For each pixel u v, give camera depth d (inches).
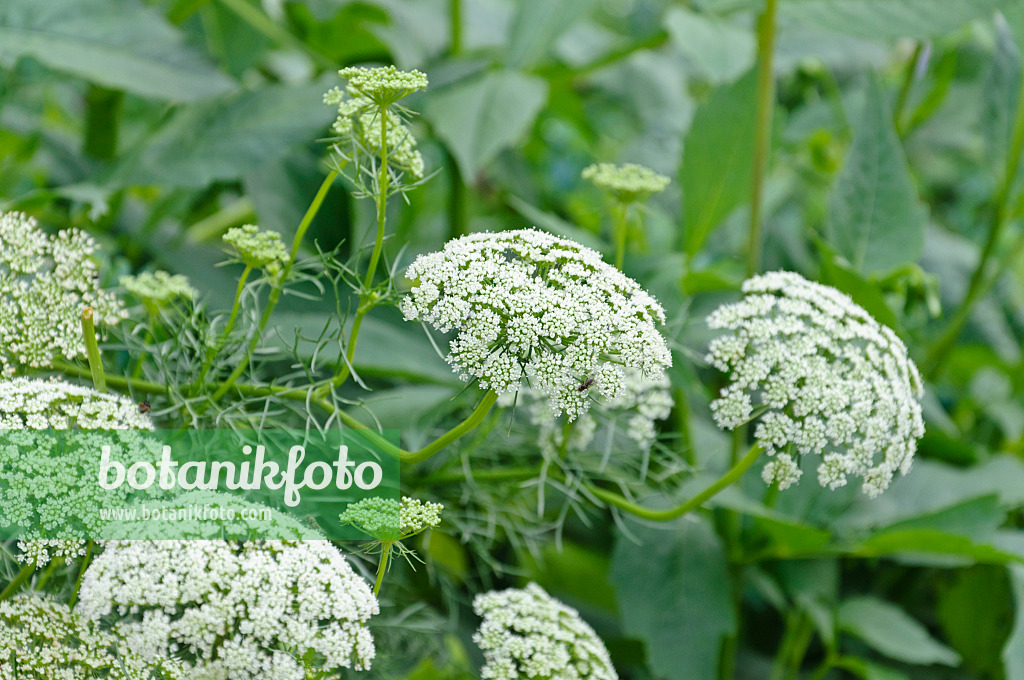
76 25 71.7
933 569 79.4
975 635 76.6
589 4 79.0
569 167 129.7
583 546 79.2
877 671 72.7
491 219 101.1
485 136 74.0
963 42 108.8
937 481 75.2
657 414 68.6
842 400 63.5
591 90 110.4
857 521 72.8
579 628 65.3
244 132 73.1
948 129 106.1
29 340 64.0
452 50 85.4
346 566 62.0
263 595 61.3
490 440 70.7
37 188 77.1
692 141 72.2
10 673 61.6
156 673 61.7
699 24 77.5
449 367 72.8
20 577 62.6
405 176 67.2
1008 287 108.6
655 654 70.3
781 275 65.6
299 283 73.2
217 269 74.0
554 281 62.6
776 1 71.6
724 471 73.7
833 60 102.5
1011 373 94.3
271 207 74.2
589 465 69.8
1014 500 74.2
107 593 61.1
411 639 69.8
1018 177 78.6
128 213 79.1
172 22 77.7
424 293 61.9
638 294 62.6
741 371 64.1
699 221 72.5
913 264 71.8
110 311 64.8
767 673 75.7
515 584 76.4
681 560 71.2
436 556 74.2
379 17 90.6
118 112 77.9
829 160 101.7
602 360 62.2
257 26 77.4
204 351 66.8
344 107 63.3
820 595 73.8
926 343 92.7
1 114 75.6
